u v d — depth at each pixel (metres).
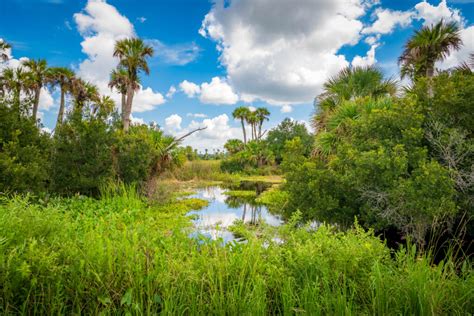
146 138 10.48
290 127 31.45
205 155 46.84
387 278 2.30
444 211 4.35
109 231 3.16
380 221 5.10
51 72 19.33
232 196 14.61
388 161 4.89
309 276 2.40
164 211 9.23
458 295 2.30
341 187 5.84
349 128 7.89
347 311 2.02
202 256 2.52
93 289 2.15
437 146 5.30
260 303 2.10
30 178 6.44
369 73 10.58
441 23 10.19
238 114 43.66
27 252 2.10
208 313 2.15
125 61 17.48
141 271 2.28
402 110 5.51
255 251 2.64
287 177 6.96
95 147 8.63
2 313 1.93
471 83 5.30
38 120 7.73
